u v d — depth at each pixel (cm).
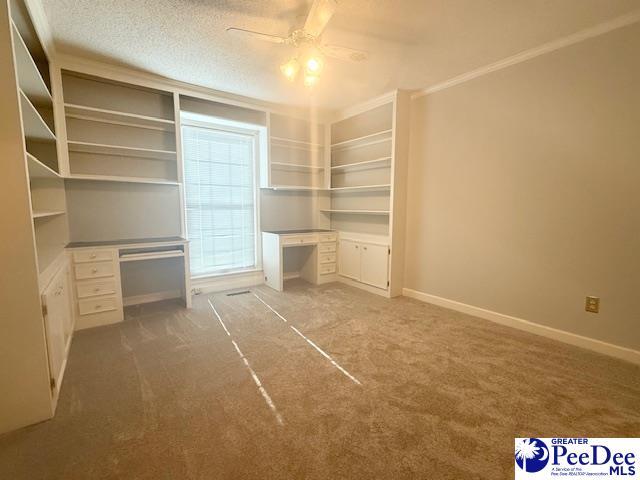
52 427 155
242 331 275
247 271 432
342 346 246
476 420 160
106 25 225
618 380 196
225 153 409
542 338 259
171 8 204
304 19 217
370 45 249
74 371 208
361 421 160
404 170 367
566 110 241
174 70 300
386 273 377
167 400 177
